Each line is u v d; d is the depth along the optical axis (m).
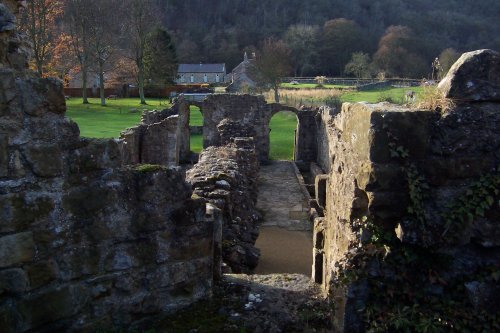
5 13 4.40
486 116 4.14
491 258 4.09
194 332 4.84
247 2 94.50
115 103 50.56
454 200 4.10
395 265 4.25
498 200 4.04
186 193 5.11
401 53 60.47
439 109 4.22
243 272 7.66
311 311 5.21
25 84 4.06
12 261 4.09
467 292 4.06
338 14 88.50
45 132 4.21
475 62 4.17
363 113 4.36
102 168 4.59
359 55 63.62
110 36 49.59
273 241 12.12
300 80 62.53
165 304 5.09
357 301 4.36
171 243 5.04
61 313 4.42
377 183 4.12
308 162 25.44
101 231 4.61
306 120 25.91
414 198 4.08
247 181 12.43
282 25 89.81
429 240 4.08
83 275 4.55
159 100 55.56
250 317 5.11
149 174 4.82
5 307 4.08
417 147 4.12
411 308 4.13
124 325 4.83
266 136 25.77
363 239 4.36
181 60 85.56
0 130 3.93
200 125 34.66
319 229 6.21
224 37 88.69
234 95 25.95
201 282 5.32
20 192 4.09
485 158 4.13
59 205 4.33
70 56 50.25
